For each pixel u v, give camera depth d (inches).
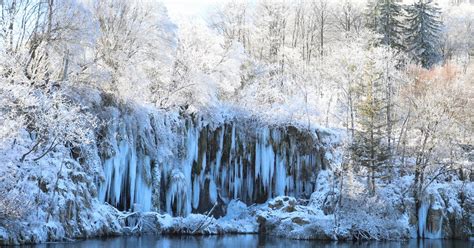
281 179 1732.3
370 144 1601.9
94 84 1333.7
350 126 1908.2
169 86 1604.3
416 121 1748.3
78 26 1275.8
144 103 1482.5
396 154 1727.4
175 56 1679.4
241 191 1694.1
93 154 1251.8
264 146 1726.1
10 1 1186.0
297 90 2004.2
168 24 1675.7
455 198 1672.0
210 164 1646.2
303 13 2731.3
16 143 1005.8
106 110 1341.0
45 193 1048.8
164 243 1130.7
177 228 1371.8
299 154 1755.7
